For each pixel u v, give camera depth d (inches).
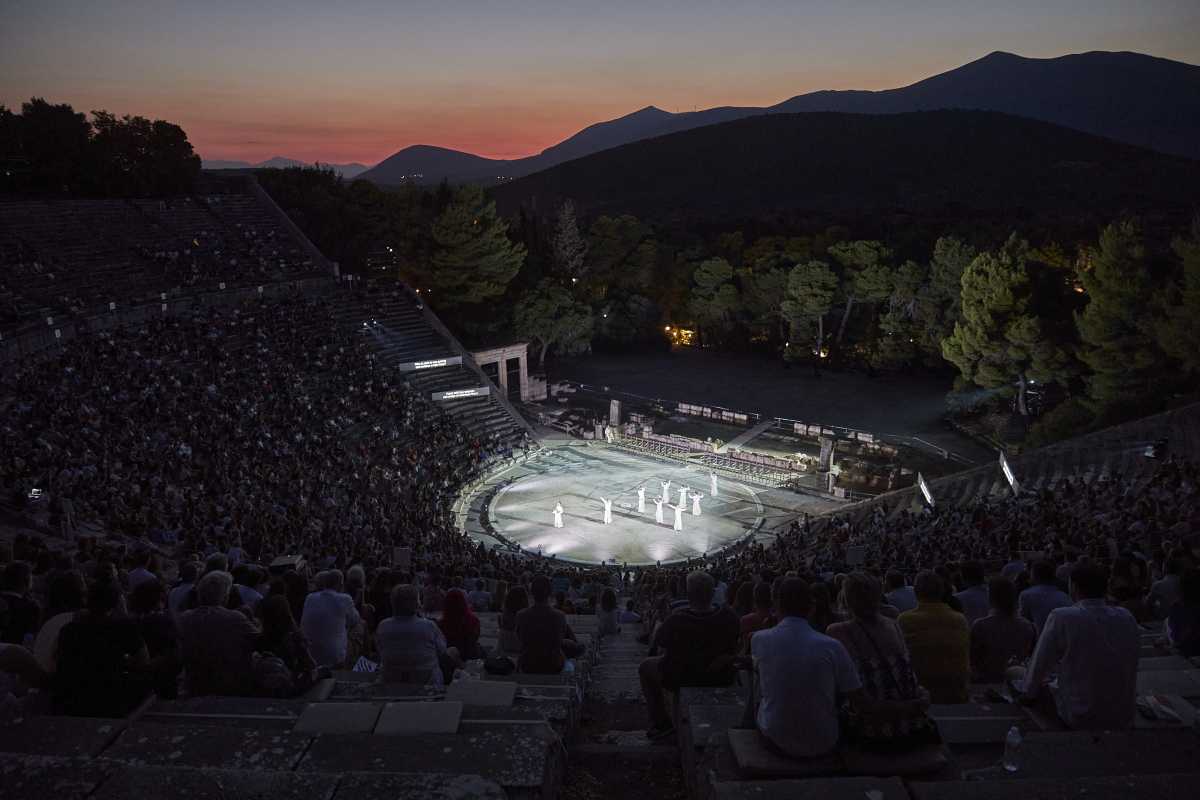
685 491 2447.1
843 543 1386.6
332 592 479.2
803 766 266.8
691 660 393.4
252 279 2925.7
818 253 4109.3
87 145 3070.9
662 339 4419.3
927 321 3373.5
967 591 514.9
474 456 2591.0
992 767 280.7
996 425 2738.7
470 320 3427.7
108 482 1441.9
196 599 491.5
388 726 306.2
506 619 555.5
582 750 390.0
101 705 319.9
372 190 3580.2
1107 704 308.2
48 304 2250.2
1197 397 2086.6
